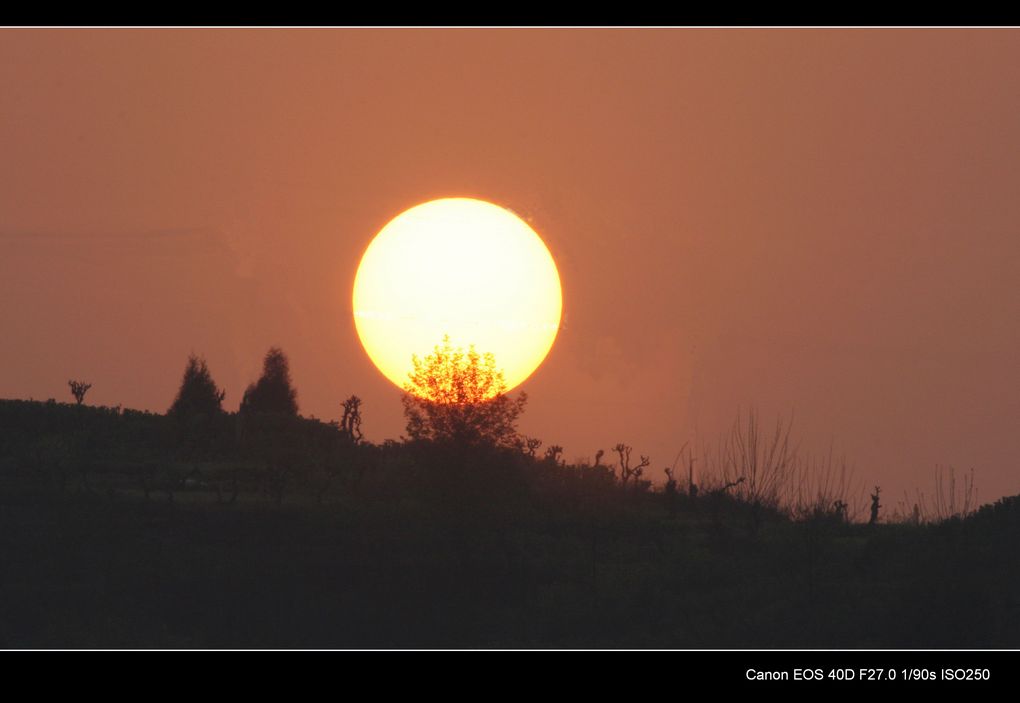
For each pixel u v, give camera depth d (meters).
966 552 145.00
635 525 168.88
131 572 137.12
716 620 129.50
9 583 133.25
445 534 151.50
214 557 142.00
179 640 122.69
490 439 158.88
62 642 119.56
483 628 130.62
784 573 145.38
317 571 140.12
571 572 146.00
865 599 132.00
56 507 154.25
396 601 136.00
